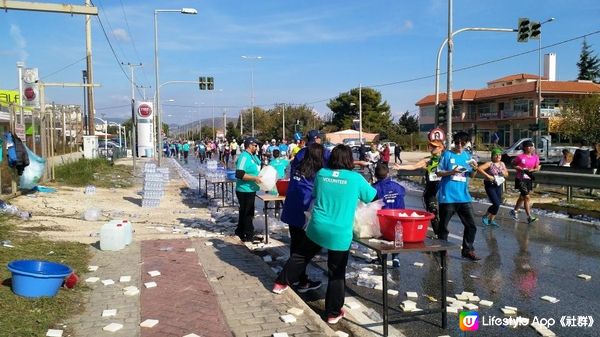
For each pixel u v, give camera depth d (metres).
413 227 4.79
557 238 9.57
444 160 7.71
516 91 61.19
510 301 5.94
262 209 13.48
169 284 5.89
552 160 34.75
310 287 6.25
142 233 9.27
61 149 21.94
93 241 8.27
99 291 5.61
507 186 18.92
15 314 4.56
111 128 107.31
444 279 5.03
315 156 6.19
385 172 7.14
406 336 4.84
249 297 5.46
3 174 12.73
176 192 17.69
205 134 118.31
